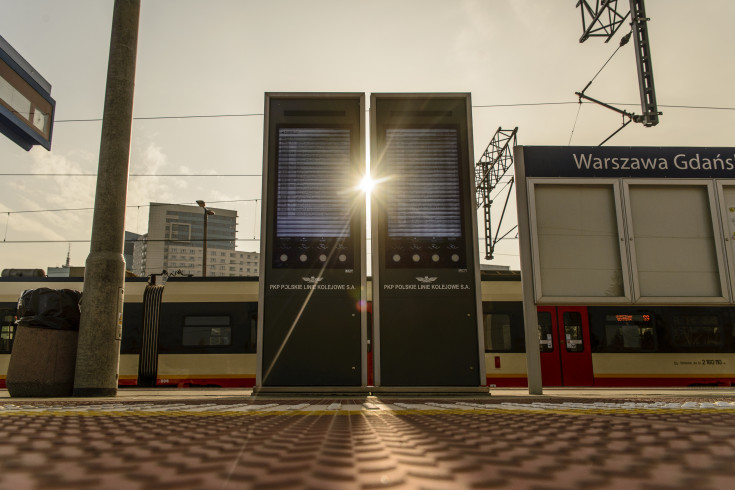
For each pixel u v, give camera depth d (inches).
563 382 526.0
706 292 304.5
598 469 51.6
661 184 313.4
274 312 283.7
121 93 315.6
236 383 536.4
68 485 42.5
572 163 316.2
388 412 138.5
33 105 386.0
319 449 64.2
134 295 551.8
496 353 534.0
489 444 70.4
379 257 289.1
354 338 281.7
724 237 308.5
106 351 288.4
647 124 412.2
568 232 310.5
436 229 293.3
